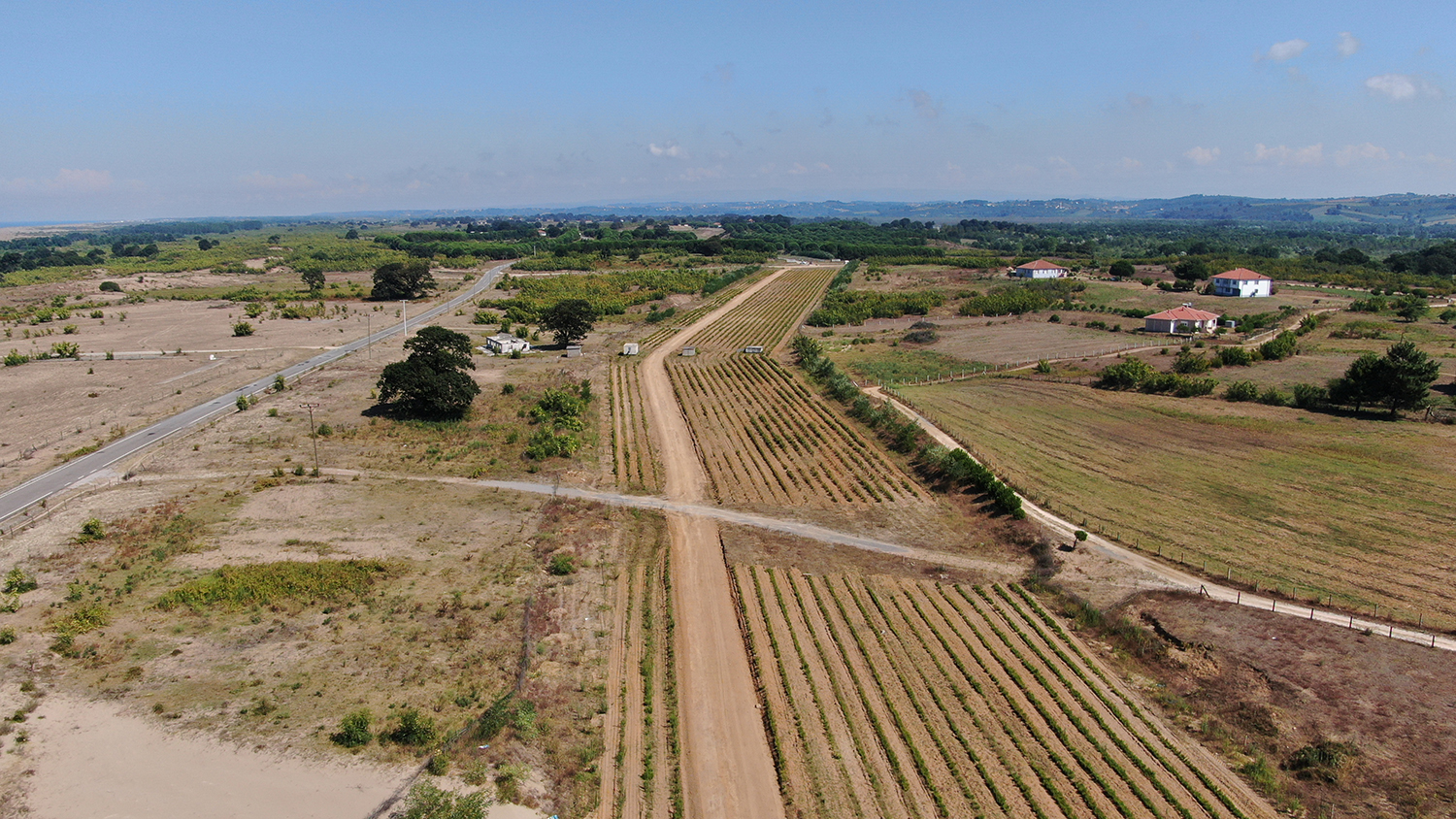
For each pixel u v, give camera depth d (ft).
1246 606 180.14
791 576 202.49
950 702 153.28
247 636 162.40
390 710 140.36
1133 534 219.00
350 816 116.88
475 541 212.43
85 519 215.51
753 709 151.74
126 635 160.45
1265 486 248.32
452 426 308.60
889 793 130.11
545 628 172.35
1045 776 132.57
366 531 215.10
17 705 137.90
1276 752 139.13
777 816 125.59
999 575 204.44
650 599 190.29
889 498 250.78
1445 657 158.61
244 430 298.15
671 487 260.42
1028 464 271.08
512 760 131.03
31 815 115.14
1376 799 127.03
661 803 126.93
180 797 119.14
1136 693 157.17
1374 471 257.14
